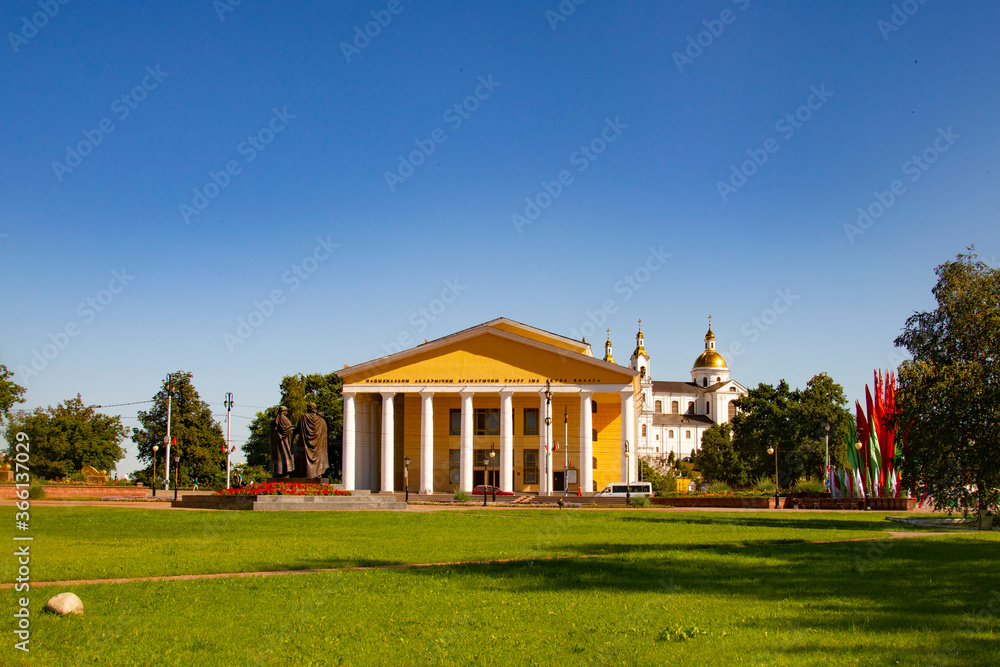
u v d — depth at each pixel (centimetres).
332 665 1212
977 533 3609
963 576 2044
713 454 13212
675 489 11481
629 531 3491
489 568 2147
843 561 2364
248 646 1309
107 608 1548
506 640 1345
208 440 9962
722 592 1786
